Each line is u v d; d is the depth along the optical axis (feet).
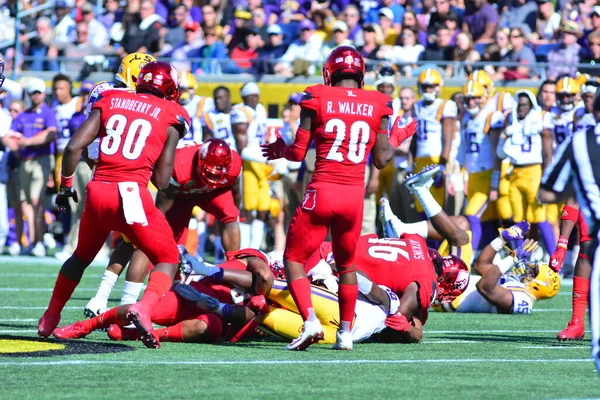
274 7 200.13
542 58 170.71
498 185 139.13
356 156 65.98
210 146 79.00
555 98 143.13
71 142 65.67
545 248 140.05
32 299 102.83
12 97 161.58
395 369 59.67
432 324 89.56
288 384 53.42
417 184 86.69
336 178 65.87
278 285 71.82
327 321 72.02
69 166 66.23
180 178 79.30
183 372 56.85
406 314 73.67
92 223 65.92
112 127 65.36
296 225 66.49
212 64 180.14
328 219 65.98
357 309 71.87
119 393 50.03
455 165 146.00
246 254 73.61
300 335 67.51
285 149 68.08
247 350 67.41
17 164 164.35
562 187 52.75
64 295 69.10
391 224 90.22
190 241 136.05
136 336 70.59
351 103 66.18
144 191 65.31
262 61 176.55
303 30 179.93
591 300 47.65
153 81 67.92
